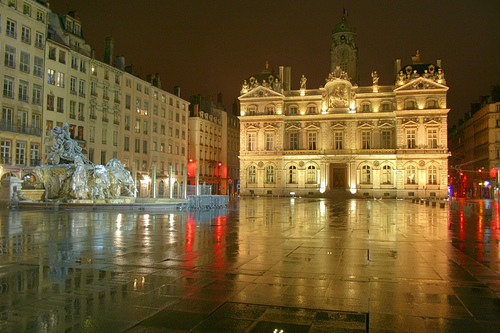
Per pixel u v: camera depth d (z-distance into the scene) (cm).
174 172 8512
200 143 9581
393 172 8075
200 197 3612
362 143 8331
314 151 8400
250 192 8694
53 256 1216
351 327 660
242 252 1320
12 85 4969
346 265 1124
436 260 1205
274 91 8619
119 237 1634
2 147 4828
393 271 1053
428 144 7862
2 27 4838
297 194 8450
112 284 904
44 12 5431
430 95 7888
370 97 8344
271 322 680
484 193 8988
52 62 5531
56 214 2772
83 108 6044
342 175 8581
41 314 710
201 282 928
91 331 637
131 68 7425
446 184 7756
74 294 826
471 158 10244
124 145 6938
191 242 1527
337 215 3106
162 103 8100
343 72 8412
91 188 3722
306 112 8638
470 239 1678
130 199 4000
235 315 712
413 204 5444
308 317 705
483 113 8938
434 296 830
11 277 958
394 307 760
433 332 642
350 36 9300
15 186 3444
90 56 6259
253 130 8712
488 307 763
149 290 859
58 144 3712
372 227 2162
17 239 1555
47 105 5441
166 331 639
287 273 1023
